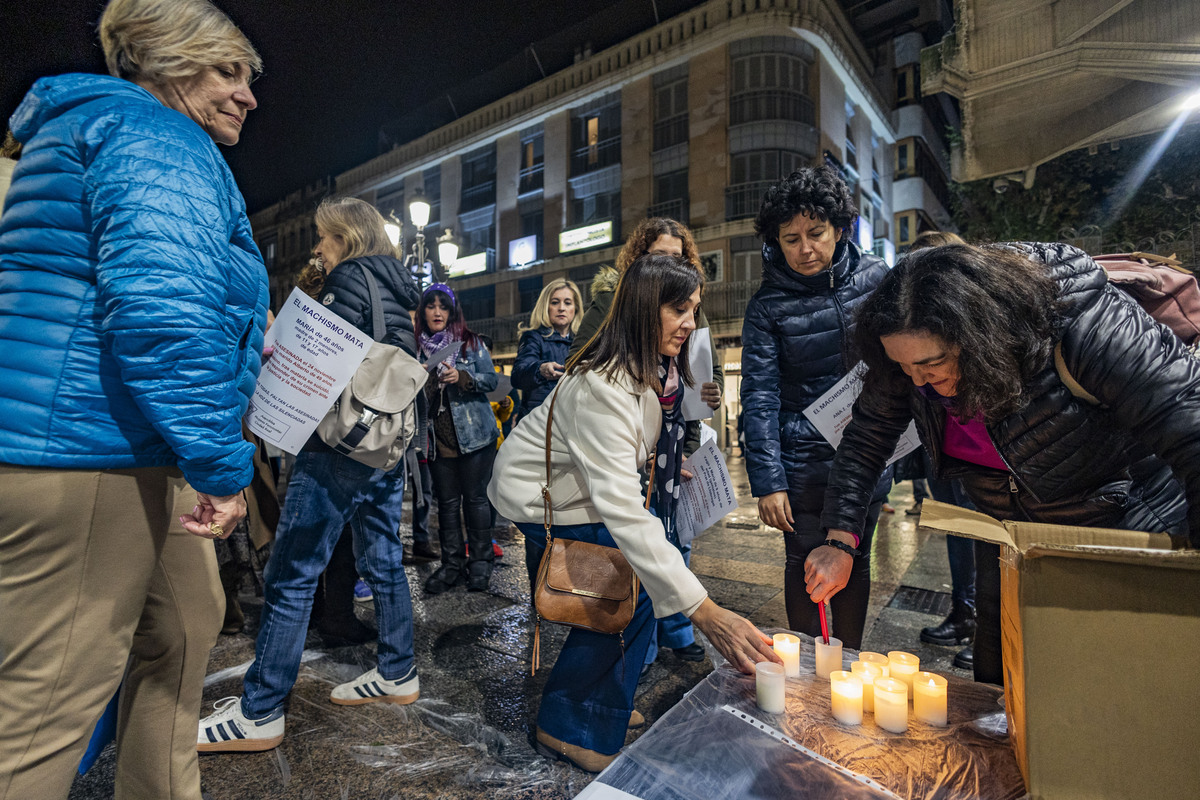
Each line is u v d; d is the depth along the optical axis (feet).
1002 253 3.06
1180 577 2.07
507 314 77.66
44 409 3.04
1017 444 3.49
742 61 60.34
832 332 6.15
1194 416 2.75
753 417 6.33
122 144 3.12
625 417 4.50
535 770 5.27
